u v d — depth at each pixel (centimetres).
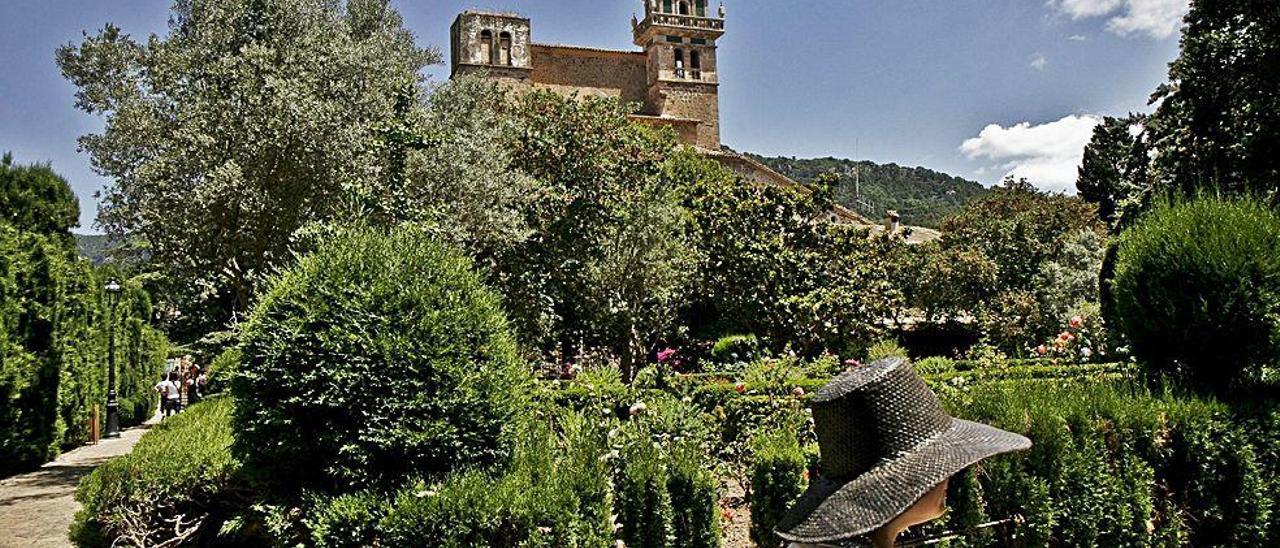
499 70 4506
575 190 1923
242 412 486
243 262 1394
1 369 1366
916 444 252
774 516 566
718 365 1825
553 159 2108
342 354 471
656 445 607
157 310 2720
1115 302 654
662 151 2445
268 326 485
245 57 1407
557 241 1878
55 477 1400
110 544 593
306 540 468
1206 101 2061
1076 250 3195
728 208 1919
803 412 798
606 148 2088
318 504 455
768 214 1877
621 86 4912
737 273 1848
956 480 480
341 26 1648
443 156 1552
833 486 260
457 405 479
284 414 471
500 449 489
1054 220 3609
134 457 635
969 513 478
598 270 1872
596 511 477
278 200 1351
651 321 1952
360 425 469
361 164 1359
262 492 512
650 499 530
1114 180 4956
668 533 528
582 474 488
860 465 255
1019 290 3011
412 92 1388
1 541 913
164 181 1342
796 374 1030
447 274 514
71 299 1714
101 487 604
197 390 2242
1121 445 518
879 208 8119
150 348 2623
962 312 3162
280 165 1362
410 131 1311
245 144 1336
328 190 1355
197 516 600
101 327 1959
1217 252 575
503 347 515
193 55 1461
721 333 2445
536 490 457
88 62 1495
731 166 4153
